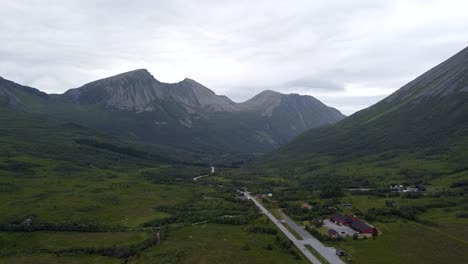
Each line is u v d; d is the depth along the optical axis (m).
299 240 159.62
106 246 152.25
